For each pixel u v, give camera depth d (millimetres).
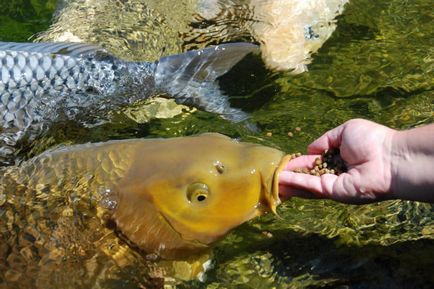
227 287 1001
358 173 932
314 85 1363
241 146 959
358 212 1094
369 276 1002
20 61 1317
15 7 1658
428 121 1259
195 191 934
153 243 958
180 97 1338
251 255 1039
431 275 996
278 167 929
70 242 949
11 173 1012
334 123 1275
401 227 1067
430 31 1479
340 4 1538
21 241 945
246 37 1479
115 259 950
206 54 1359
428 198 922
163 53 1497
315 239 1057
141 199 949
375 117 1283
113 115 1323
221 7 1551
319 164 955
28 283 918
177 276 986
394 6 1550
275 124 1278
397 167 922
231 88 1354
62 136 1295
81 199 966
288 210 1104
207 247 966
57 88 1320
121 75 1339
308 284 1001
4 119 1300
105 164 978
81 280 929
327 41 1464
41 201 975
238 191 930
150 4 1583
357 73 1385
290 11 1499
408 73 1376
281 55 1426
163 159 958
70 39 1521
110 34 1531
